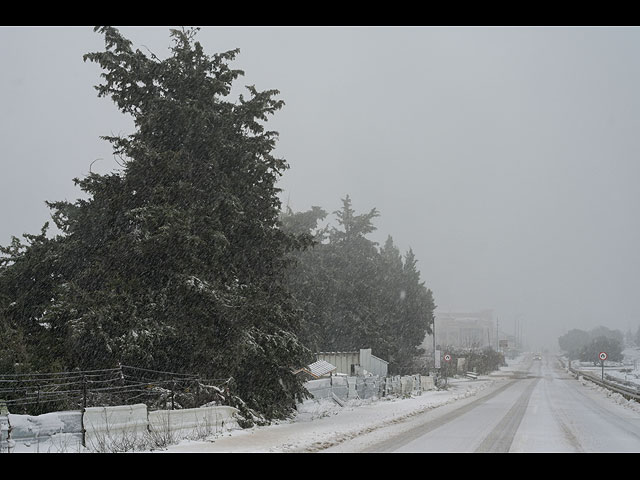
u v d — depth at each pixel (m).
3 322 19.36
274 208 26.05
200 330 20.23
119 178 22.45
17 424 12.82
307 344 38.97
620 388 42.62
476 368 83.25
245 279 23.88
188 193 21.98
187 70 23.55
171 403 18.50
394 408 28.62
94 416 14.04
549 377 73.25
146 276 20.84
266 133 25.17
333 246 60.72
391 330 60.94
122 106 23.64
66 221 23.58
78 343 18.45
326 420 22.41
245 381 22.48
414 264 72.19
